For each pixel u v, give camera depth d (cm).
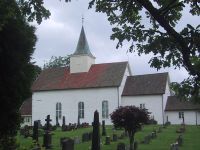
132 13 772
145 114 2312
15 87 1545
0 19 897
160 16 673
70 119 6331
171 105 6056
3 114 1540
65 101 6419
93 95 6222
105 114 6081
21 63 1570
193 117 5859
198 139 3184
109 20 800
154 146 2691
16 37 1552
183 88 740
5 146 1553
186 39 661
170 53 718
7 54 1527
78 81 6475
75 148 2553
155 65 727
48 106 6525
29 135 3147
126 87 6278
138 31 737
